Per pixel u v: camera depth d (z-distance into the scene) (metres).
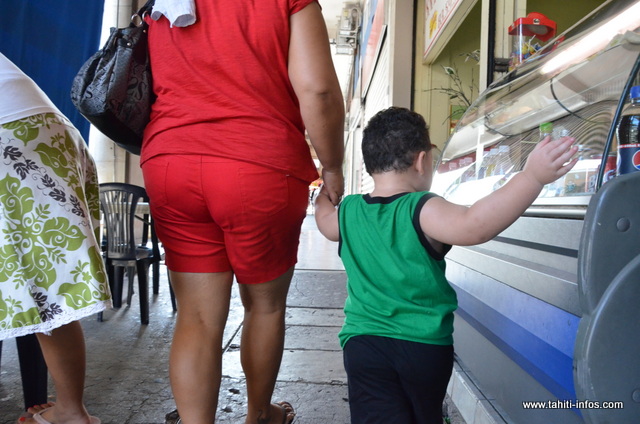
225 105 1.33
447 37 5.71
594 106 1.51
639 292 0.88
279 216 1.38
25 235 1.41
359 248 1.33
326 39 1.40
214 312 1.47
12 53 3.47
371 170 1.42
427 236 1.24
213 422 1.45
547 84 1.82
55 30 3.81
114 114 1.38
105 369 2.49
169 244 1.47
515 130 1.93
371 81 9.83
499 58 3.63
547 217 1.38
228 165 1.31
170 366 1.44
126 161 6.53
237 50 1.33
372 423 1.25
